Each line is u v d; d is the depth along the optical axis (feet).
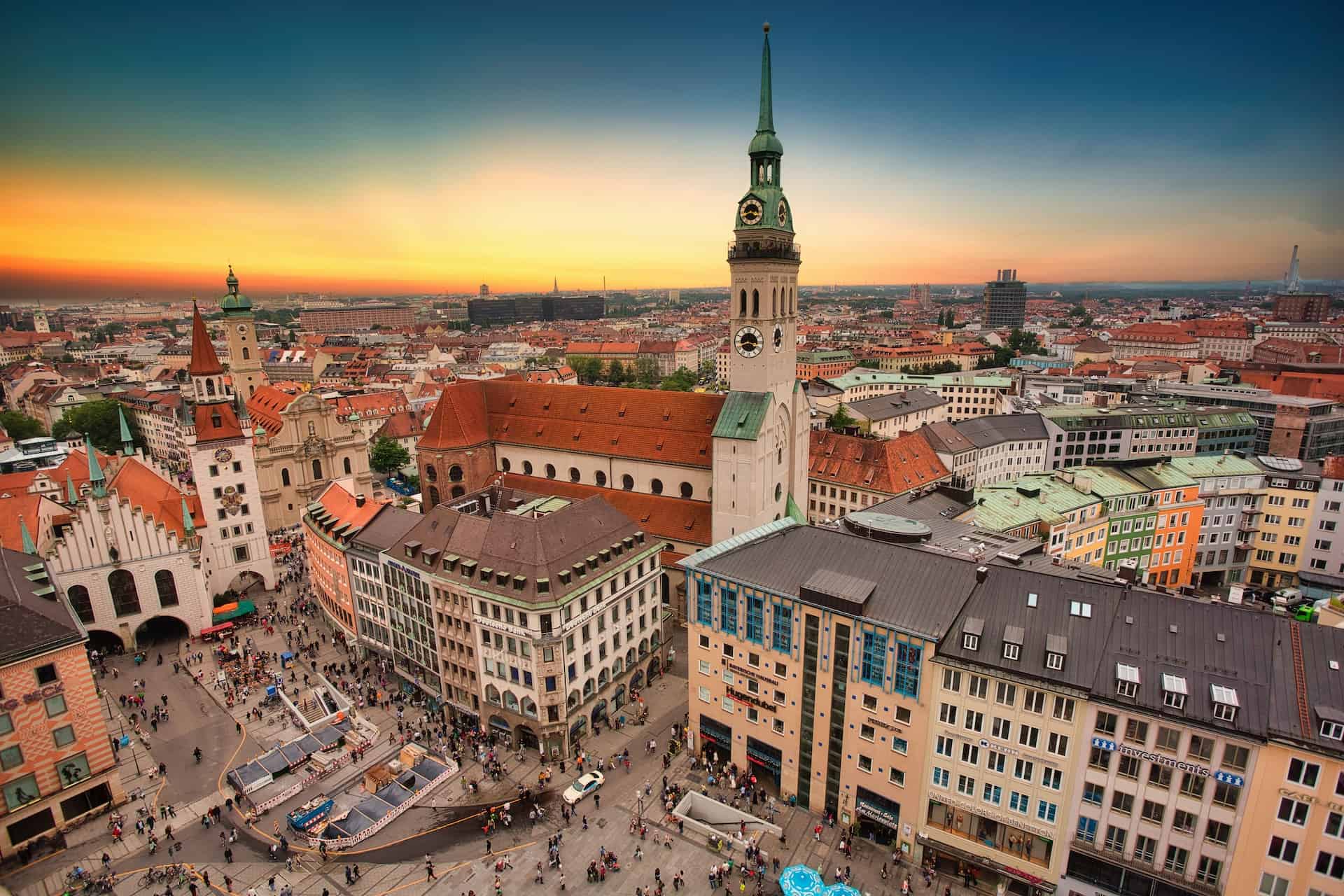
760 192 313.94
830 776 222.07
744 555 237.86
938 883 201.57
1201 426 545.44
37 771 220.23
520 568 253.85
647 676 304.91
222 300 534.78
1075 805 182.50
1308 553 382.42
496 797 240.32
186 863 214.90
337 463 509.76
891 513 282.77
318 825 226.38
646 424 380.58
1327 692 162.61
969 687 189.98
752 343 328.90
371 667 320.09
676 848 217.15
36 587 246.47
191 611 345.31
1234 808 165.17
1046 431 546.26
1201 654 175.52
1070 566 225.76
